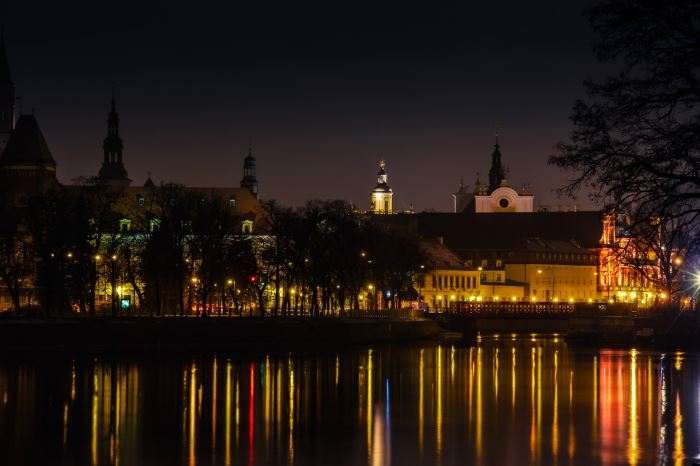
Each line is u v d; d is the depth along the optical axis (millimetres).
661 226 60156
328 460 82500
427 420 103938
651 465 78875
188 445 89312
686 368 167875
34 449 87312
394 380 143500
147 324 188125
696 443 88750
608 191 59750
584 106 59375
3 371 147125
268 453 85438
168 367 156625
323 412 110062
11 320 190750
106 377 141125
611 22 57625
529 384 139250
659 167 58469
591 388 133875
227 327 198000
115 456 84312
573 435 93438
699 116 57500
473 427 99250
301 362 170750
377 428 98750
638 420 103312
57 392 124812
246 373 150000
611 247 66312
